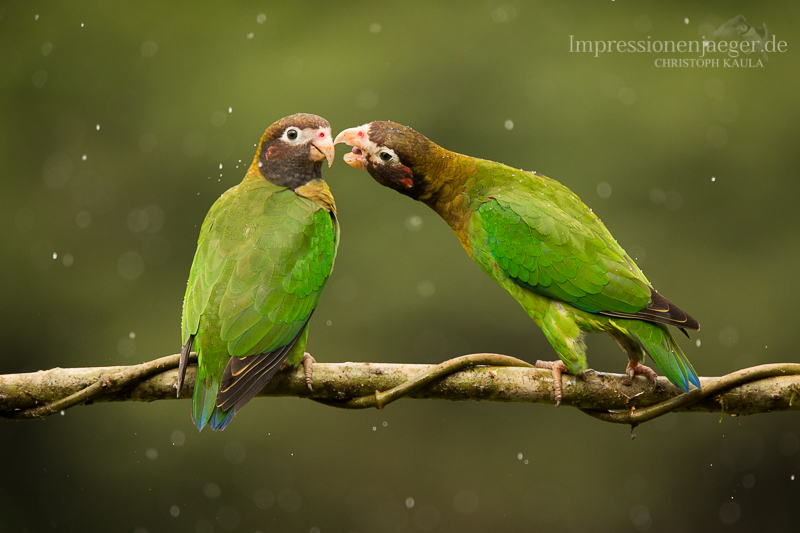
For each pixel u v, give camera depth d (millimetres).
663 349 4891
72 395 4223
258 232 5195
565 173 14141
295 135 6020
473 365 4410
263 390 4727
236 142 14711
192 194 14789
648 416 4445
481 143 14344
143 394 4371
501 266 5746
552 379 4500
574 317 5527
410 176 6023
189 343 4680
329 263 5414
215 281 4922
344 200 14180
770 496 13039
